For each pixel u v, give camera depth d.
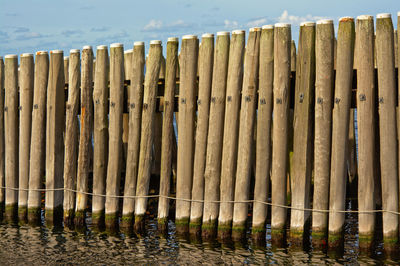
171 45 8.26
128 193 8.65
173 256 7.63
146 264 7.40
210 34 7.93
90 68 8.89
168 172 8.43
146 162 8.50
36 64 9.25
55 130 9.16
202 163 8.09
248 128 7.72
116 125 8.64
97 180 8.91
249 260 7.37
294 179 7.53
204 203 8.05
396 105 7.11
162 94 8.94
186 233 8.30
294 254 7.46
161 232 8.50
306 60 7.29
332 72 7.20
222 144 7.98
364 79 7.00
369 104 7.02
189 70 8.08
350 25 7.02
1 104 9.73
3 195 9.96
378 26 6.94
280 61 7.39
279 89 7.43
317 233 7.45
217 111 7.88
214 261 7.40
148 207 10.28
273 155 7.61
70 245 8.24
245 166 7.78
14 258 7.77
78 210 9.05
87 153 8.98
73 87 8.98
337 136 7.16
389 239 7.19
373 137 7.11
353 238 8.08
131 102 8.55
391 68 6.94
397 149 7.14
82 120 8.92
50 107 9.15
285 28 7.36
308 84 7.30
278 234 7.69
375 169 8.79
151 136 8.48
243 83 7.73
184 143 8.20
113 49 8.58
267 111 7.59
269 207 10.17
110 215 8.77
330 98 7.20
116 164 8.70
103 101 8.79
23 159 9.52
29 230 9.01
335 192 7.26
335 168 7.22
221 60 7.82
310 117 7.38
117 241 8.31
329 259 7.27
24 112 9.45
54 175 9.24
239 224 7.88
